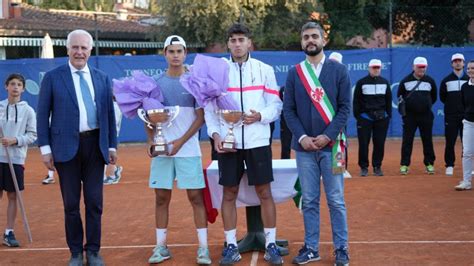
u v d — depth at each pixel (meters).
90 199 6.02
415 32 25.36
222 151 5.80
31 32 26.45
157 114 5.93
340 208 5.84
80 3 42.81
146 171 13.35
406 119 11.73
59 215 8.81
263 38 24.48
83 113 5.93
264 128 5.96
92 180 6.04
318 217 6.06
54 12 32.22
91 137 5.99
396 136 17.91
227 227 6.09
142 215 8.62
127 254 6.59
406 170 11.84
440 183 10.62
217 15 23.67
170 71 6.21
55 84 5.95
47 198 10.30
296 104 5.92
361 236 7.02
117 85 6.12
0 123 7.07
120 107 6.09
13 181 7.01
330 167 5.82
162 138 6.00
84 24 29.61
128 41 28.72
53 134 5.93
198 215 6.19
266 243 6.13
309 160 5.91
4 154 7.04
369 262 5.99
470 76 9.45
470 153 9.73
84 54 5.98
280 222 7.90
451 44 24.59
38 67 18.05
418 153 15.16
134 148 17.80
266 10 24.69
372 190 10.04
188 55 17.44
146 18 33.03
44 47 19.86
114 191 10.73
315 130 5.81
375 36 26.84
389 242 6.72
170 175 6.18
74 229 6.03
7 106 7.13
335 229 5.87
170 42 6.13
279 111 6.07
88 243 6.07
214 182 6.30
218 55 17.39
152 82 6.14
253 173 5.93
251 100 5.92
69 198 5.97
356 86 11.71
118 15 33.78
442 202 8.88
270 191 6.11
